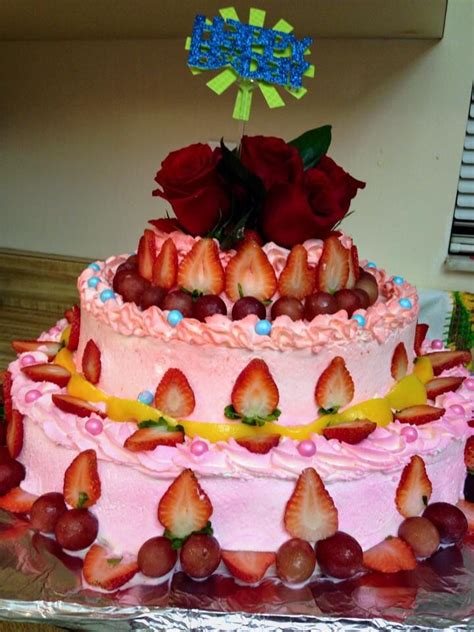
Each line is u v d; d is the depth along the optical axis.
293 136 0.83
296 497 0.40
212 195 0.46
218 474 0.40
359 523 0.43
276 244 0.48
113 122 0.87
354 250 0.51
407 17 0.67
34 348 0.56
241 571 0.40
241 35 0.46
